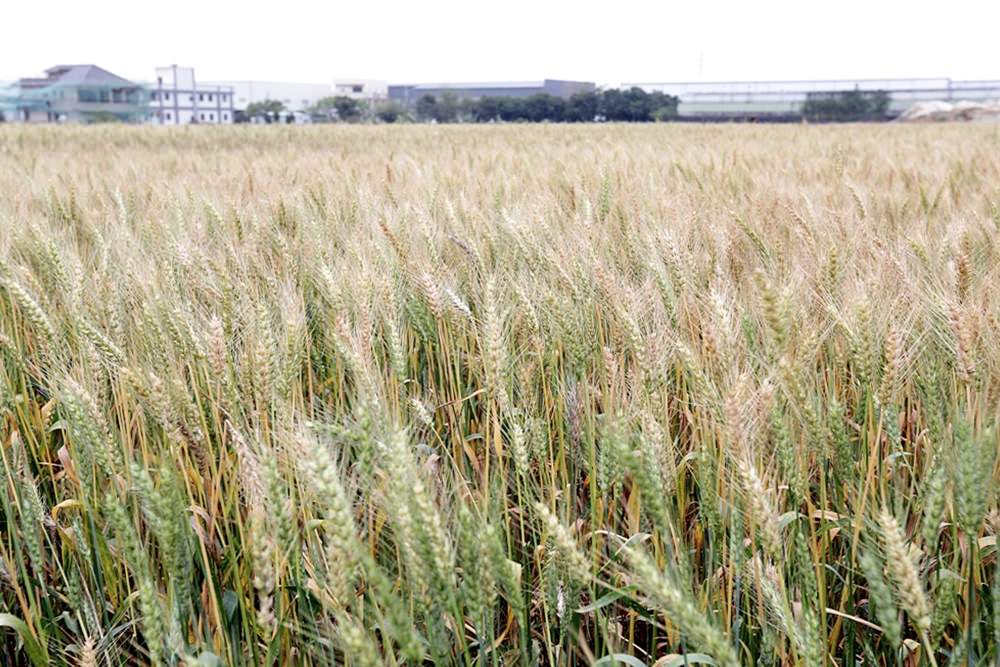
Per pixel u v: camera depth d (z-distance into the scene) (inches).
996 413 113.4
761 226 245.4
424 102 4030.5
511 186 379.6
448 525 105.7
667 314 166.1
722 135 1366.9
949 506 113.6
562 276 182.9
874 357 135.6
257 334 145.4
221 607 109.3
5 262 192.1
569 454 140.4
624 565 117.2
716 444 129.3
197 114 4955.7
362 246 218.1
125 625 114.1
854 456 138.3
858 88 3917.3
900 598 102.6
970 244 207.6
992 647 100.3
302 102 5634.8
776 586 100.9
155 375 129.6
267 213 287.3
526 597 117.0
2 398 151.5
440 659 90.5
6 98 4222.4
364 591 112.7
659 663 99.1
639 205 277.1
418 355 195.5
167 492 102.0
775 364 131.0
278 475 96.5
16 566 129.5
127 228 255.0
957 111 3312.0
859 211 280.7
